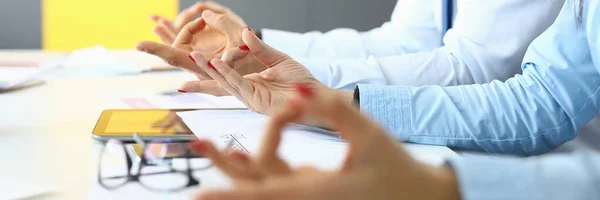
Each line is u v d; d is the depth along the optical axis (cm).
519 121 72
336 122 33
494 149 72
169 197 46
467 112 72
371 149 32
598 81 73
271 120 35
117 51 169
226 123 71
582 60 73
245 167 36
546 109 73
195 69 83
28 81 113
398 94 73
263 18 277
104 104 92
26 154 61
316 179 31
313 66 95
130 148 60
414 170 33
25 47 254
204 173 51
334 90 75
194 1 259
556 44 74
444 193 34
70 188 50
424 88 75
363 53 135
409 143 72
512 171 36
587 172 37
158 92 105
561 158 40
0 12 251
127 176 51
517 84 75
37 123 77
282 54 75
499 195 35
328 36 138
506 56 92
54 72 130
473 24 95
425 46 139
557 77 73
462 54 96
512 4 92
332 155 59
